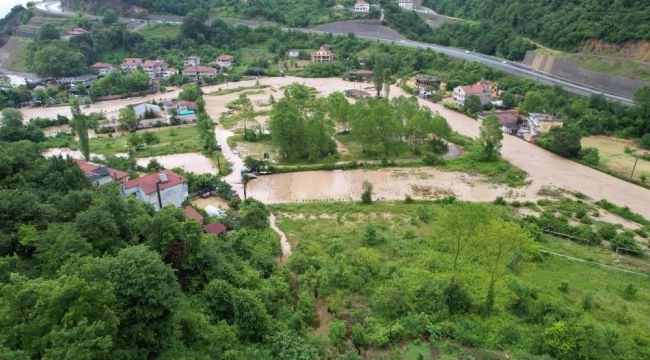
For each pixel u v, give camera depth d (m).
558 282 56.34
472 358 40.25
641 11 152.12
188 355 33.53
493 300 49.31
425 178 95.69
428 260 58.75
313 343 41.66
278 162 103.12
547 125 121.50
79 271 31.45
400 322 44.72
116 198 48.97
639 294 54.41
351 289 52.19
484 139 102.81
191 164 102.25
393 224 73.62
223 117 142.25
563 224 72.06
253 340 41.03
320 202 82.81
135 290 30.98
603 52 156.25
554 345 41.06
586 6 172.38
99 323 27.16
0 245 39.41
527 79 155.62
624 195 88.00
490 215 52.00
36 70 189.00
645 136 113.38
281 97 165.75
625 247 66.19
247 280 47.22
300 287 51.88
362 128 103.00
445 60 190.12
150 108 140.38
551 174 97.62
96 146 113.75
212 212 72.38
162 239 44.19
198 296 42.72
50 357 24.97
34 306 28.38
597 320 48.22
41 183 58.44
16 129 114.38
